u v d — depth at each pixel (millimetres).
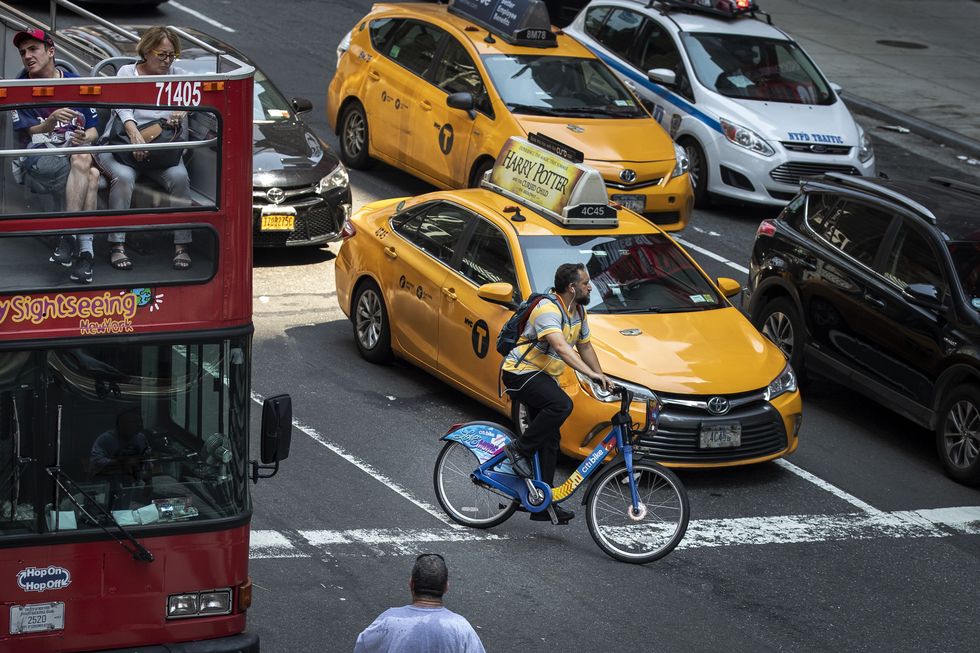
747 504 14070
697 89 24625
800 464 15328
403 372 16781
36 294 8383
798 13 41656
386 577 11750
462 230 15742
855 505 14320
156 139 8773
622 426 12477
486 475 12664
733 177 24062
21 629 8539
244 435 8914
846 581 12508
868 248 16656
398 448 14531
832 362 16844
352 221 17297
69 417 8531
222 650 8828
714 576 12367
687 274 15664
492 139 21156
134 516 8680
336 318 18438
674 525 12805
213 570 8836
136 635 8750
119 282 8531
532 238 15156
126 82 8391
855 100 32844
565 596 11719
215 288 8719
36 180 8430
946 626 11805
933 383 15484
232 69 9305
